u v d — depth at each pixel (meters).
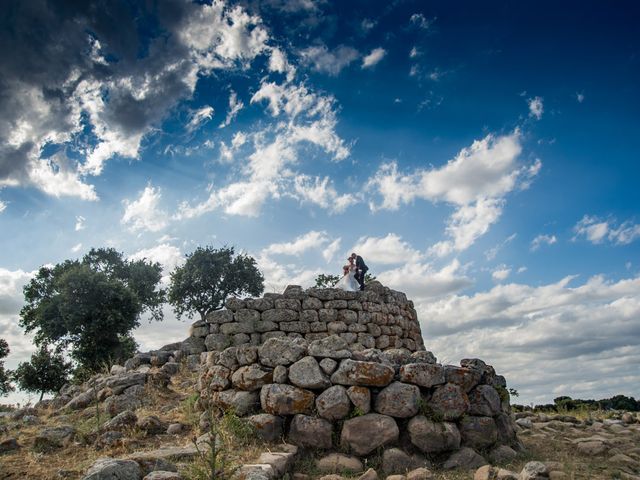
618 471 7.60
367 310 16.12
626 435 10.49
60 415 11.13
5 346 28.08
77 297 27.89
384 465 7.71
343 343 8.89
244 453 7.41
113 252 36.31
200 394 9.88
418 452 8.07
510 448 8.59
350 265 17.83
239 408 8.70
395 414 8.22
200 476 6.06
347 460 7.68
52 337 28.58
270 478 6.45
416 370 8.56
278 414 8.39
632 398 16.86
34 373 27.77
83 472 6.77
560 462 8.14
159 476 5.88
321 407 8.23
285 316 15.34
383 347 16.12
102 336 27.25
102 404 11.29
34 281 32.72
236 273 31.86
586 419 12.10
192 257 31.81
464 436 8.41
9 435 9.25
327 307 15.70
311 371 8.53
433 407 8.41
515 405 14.62
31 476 6.77
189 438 8.32
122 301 28.28
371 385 8.43
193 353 15.26
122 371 15.52
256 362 9.17
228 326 15.26
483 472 7.16
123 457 7.09
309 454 7.96
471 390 8.83
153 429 8.73
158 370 13.59
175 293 31.48
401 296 18.23
